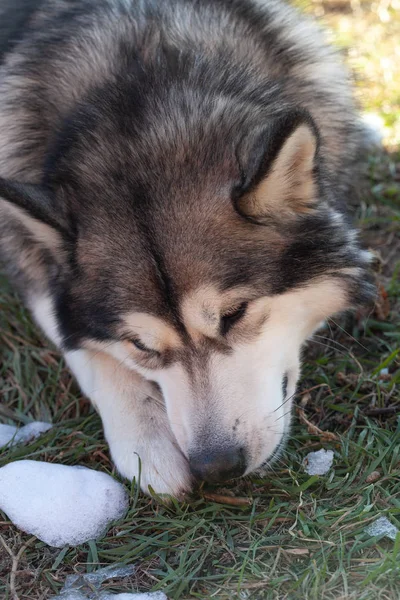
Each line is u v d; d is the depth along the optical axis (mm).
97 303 803
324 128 958
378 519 774
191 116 807
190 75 834
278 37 955
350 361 975
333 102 991
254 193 757
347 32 1688
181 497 806
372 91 1455
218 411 764
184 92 820
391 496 791
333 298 834
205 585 746
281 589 730
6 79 954
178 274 760
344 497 808
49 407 984
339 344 960
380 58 1579
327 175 862
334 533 767
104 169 809
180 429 779
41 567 780
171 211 771
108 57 880
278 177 760
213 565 762
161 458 815
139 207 778
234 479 801
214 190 776
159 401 854
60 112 893
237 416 768
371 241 1157
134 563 778
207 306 760
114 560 781
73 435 902
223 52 880
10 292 1136
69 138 843
